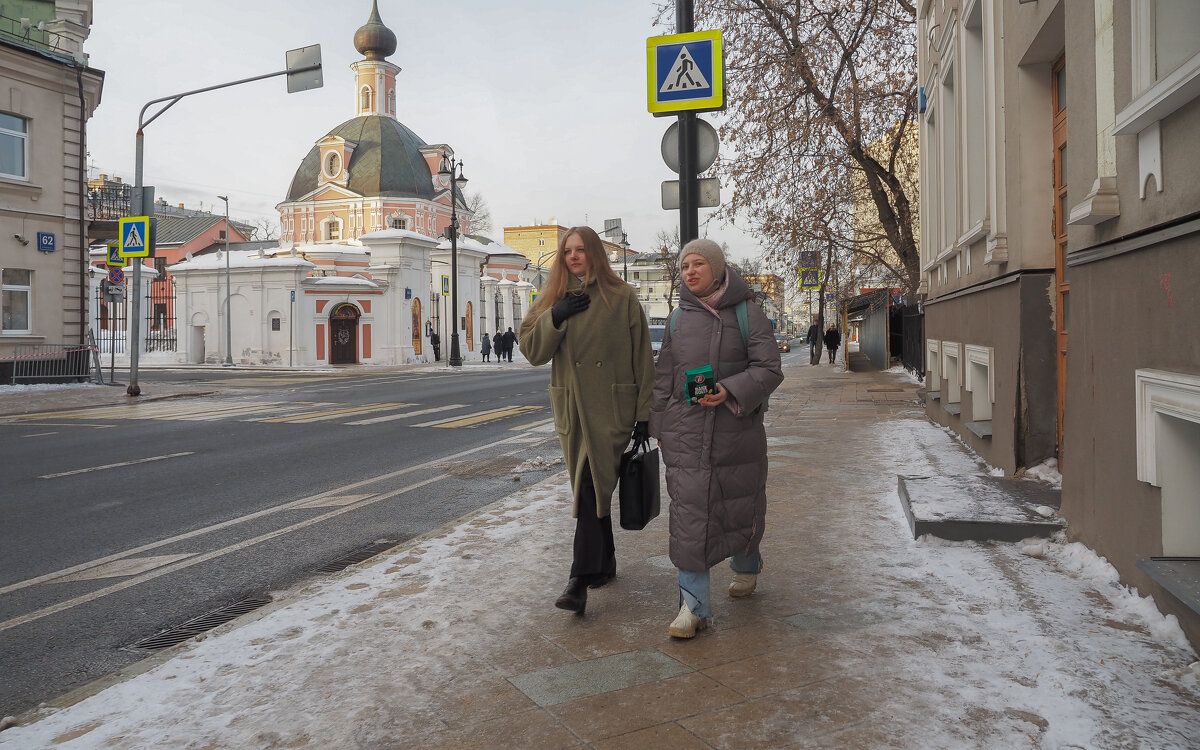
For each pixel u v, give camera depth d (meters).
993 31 6.75
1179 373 3.08
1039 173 5.97
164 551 5.52
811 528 5.20
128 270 43.59
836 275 28.25
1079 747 2.38
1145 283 3.42
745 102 17.77
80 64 22.22
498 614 3.77
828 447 8.78
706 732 2.57
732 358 3.46
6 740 2.68
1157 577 2.97
